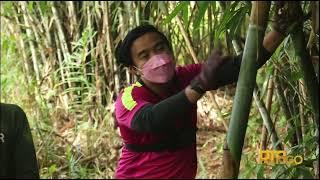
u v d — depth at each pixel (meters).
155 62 1.82
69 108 4.69
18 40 5.00
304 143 1.96
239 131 1.26
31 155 1.82
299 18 1.46
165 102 1.60
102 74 4.79
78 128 4.41
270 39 1.56
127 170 2.12
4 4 4.93
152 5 4.21
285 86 2.38
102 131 4.30
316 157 1.86
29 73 5.09
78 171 3.79
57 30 5.05
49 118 4.63
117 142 4.16
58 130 4.63
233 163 1.26
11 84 4.71
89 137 4.21
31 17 5.06
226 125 2.98
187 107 1.55
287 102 2.39
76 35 5.00
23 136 1.81
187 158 2.09
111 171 3.91
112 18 4.66
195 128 2.11
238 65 1.77
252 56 1.26
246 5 1.69
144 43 1.85
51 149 4.02
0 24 5.10
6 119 1.78
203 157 4.07
